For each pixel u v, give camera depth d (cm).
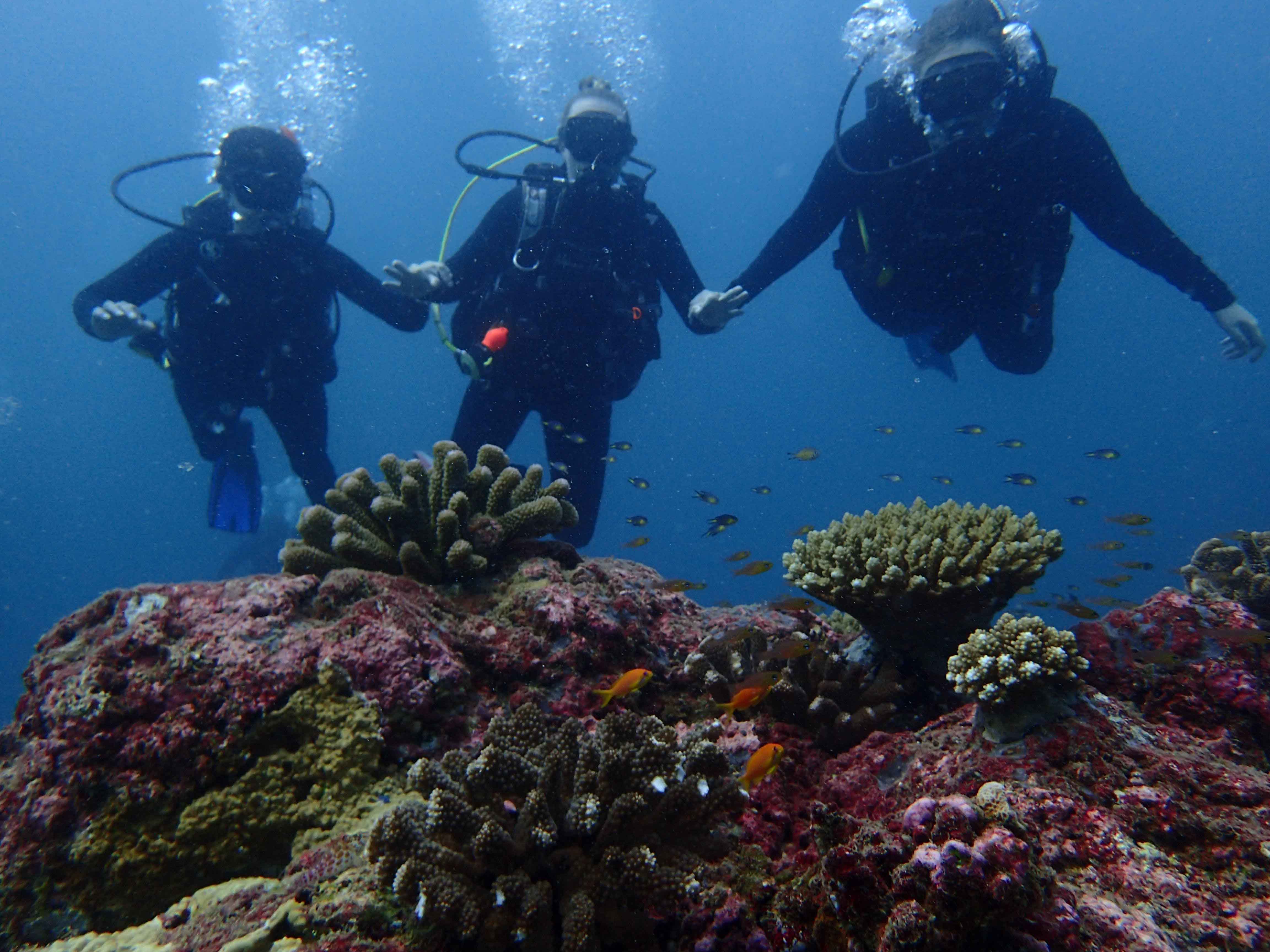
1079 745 224
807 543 370
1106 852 196
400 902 200
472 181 735
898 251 693
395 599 299
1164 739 237
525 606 335
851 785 262
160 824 236
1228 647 305
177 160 870
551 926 196
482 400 745
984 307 710
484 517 371
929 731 269
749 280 717
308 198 835
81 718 243
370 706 261
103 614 279
